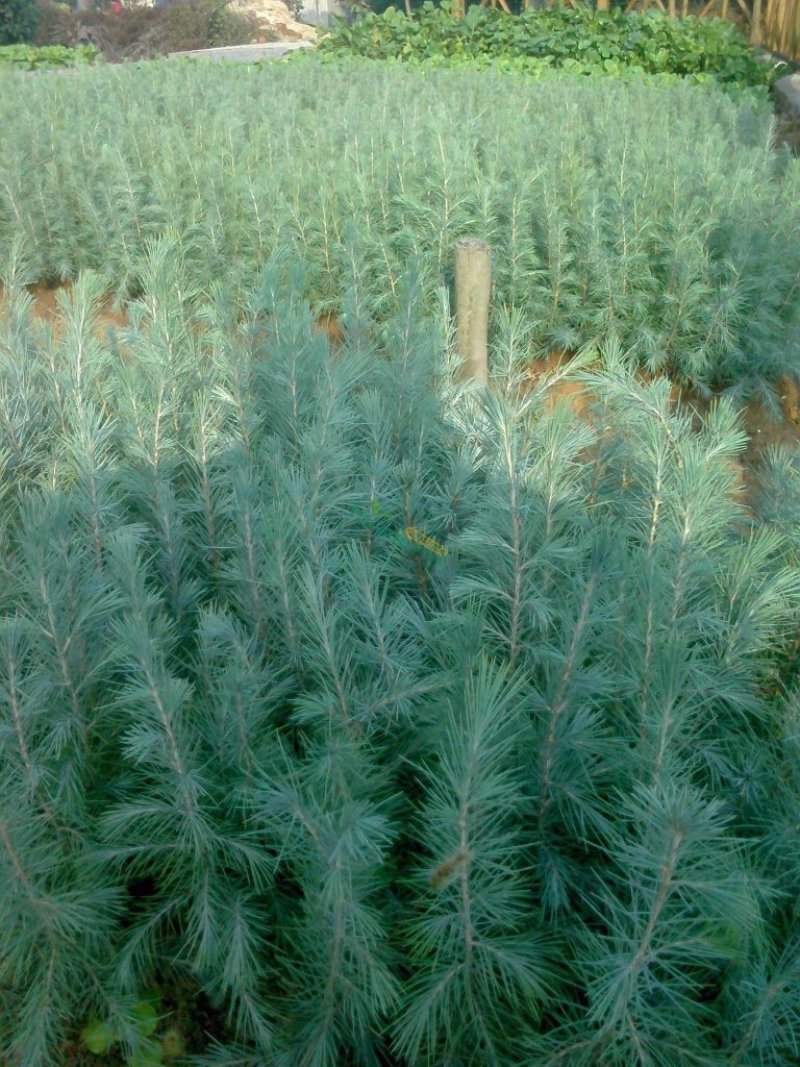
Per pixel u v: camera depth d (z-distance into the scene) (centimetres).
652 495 271
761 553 246
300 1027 206
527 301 527
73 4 2638
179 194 638
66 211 663
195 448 305
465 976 191
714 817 205
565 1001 194
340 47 1438
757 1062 183
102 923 212
